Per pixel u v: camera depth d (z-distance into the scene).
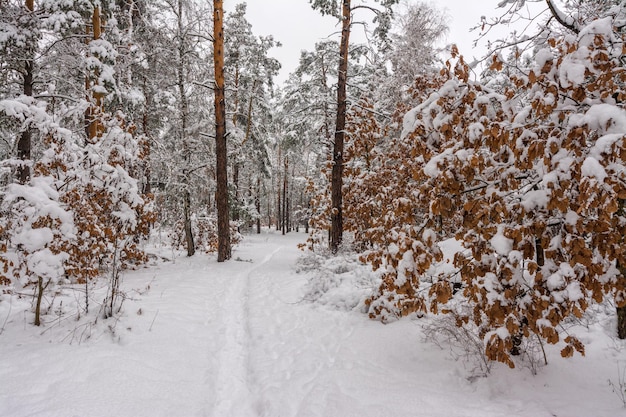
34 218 5.20
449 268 6.54
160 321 6.30
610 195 2.56
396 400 3.84
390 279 4.57
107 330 5.55
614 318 4.80
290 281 10.09
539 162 3.53
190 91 14.10
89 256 6.18
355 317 6.72
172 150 15.24
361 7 11.84
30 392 3.74
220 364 5.14
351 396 4.04
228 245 14.12
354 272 8.95
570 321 4.97
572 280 3.17
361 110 12.33
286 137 19.48
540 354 4.32
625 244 2.94
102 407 3.64
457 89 3.92
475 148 3.60
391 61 15.45
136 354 4.91
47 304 6.55
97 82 10.24
